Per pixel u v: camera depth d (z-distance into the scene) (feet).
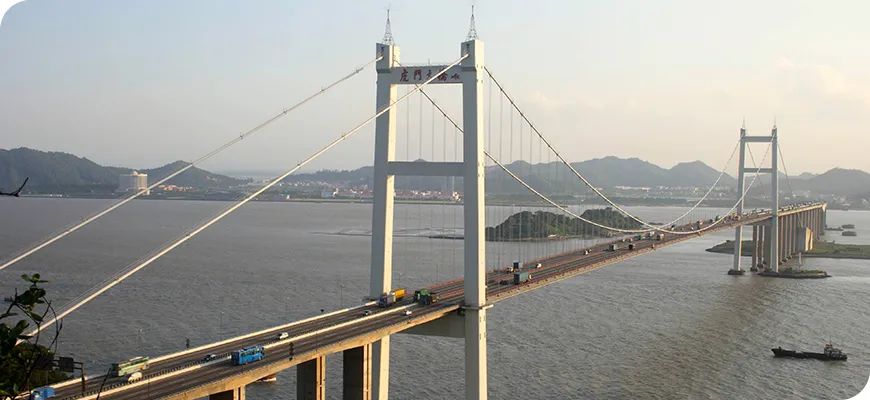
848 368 251.39
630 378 232.32
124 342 261.44
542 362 246.88
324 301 347.56
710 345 277.23
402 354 255.29
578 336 283.38
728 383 230.48
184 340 265.54
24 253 163.53
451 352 258.37
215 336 272.31
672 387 224.74
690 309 348.38
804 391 226.17
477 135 212.02
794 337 295.28
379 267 220.84
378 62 220.84
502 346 265.54
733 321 323.16
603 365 245.65
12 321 278.05
